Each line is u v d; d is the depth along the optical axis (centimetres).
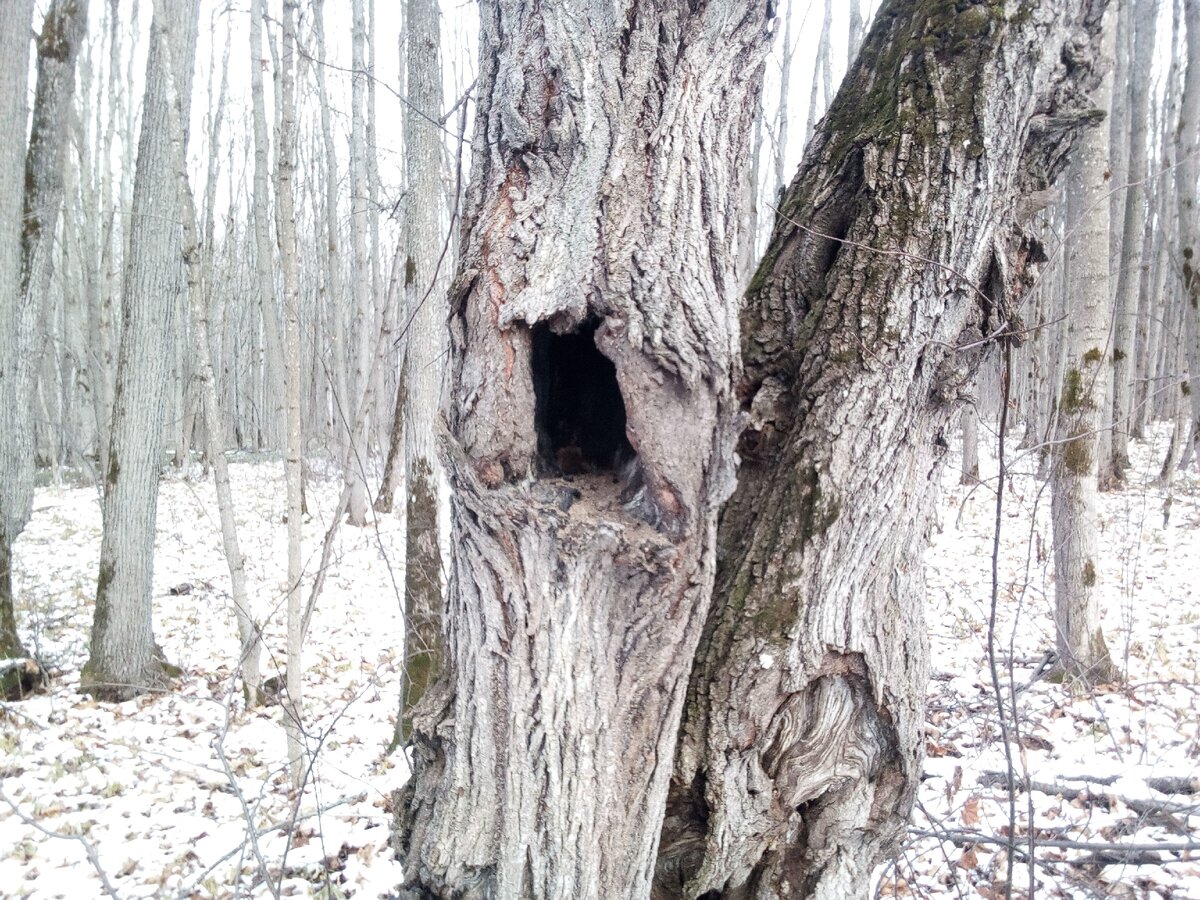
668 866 220
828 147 235
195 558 1013
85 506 1468
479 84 193
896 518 213
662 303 169
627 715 184
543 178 179
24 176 621
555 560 173
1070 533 578
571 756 180
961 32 210
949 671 593
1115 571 866
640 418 170
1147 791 394
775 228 245
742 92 195
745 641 208
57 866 374
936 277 206
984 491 1254
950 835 331
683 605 178
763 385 222
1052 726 494
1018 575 834
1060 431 585
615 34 178
